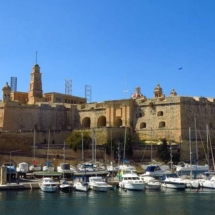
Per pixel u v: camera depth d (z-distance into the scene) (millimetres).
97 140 117750
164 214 56812
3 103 126750
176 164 104125
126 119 123750
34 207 61000
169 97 118438
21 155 104375
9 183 78688
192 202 65188
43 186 73750
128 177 79625
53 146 113000
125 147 108062
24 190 75438
